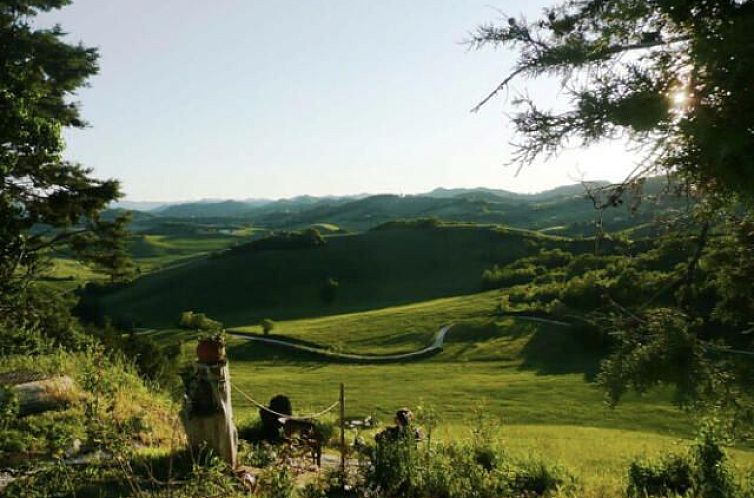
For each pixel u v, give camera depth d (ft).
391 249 436.35
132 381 44.11
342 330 274.16
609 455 59.47
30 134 60.75
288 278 393.50
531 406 142.20
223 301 365.20
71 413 31.58
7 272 64.69
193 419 27.63
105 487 23.68
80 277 388.98
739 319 25.62
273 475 25.55
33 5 76.07
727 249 25.85
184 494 22.04
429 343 242.99
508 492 30.71
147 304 351.87
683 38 21.18
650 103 19.52
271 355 245.04
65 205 76.38
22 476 23.45
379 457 30.81
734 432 26.17
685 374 22.12
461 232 457.27
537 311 258.37
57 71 76.69
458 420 127.54
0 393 31.89
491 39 22.97
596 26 22.06
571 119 20.86
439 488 30.35
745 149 17.78
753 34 17.13
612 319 25.36
